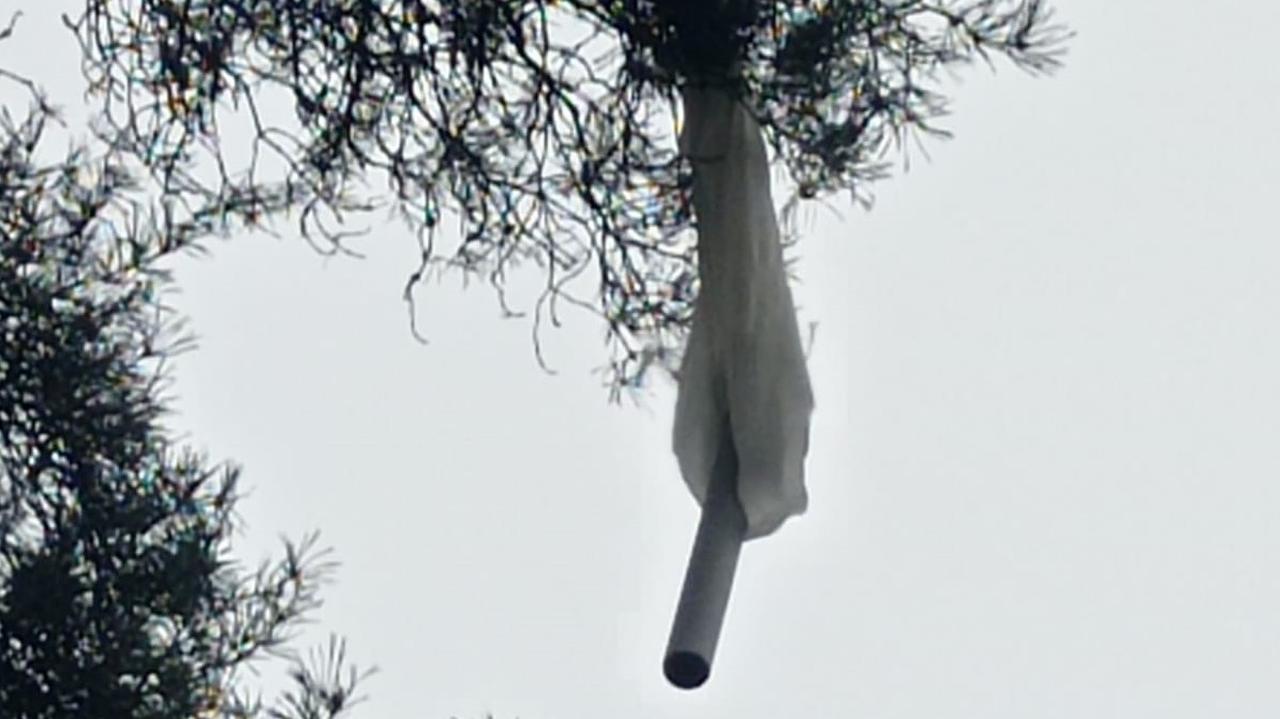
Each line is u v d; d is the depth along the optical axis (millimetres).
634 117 12062
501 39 12031
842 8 11836
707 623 10367
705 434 11062
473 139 12273
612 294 12586
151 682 12969
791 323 11234
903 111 12164
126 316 13773
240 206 13438
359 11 12070
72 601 12922
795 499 10906
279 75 12344
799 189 12438
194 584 13266
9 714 12766
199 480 13695
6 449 13375
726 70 11609
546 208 12367
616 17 11820
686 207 12203
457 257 12680
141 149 12719
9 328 13391
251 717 13422
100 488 13391
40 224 13664
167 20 12297
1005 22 12086
